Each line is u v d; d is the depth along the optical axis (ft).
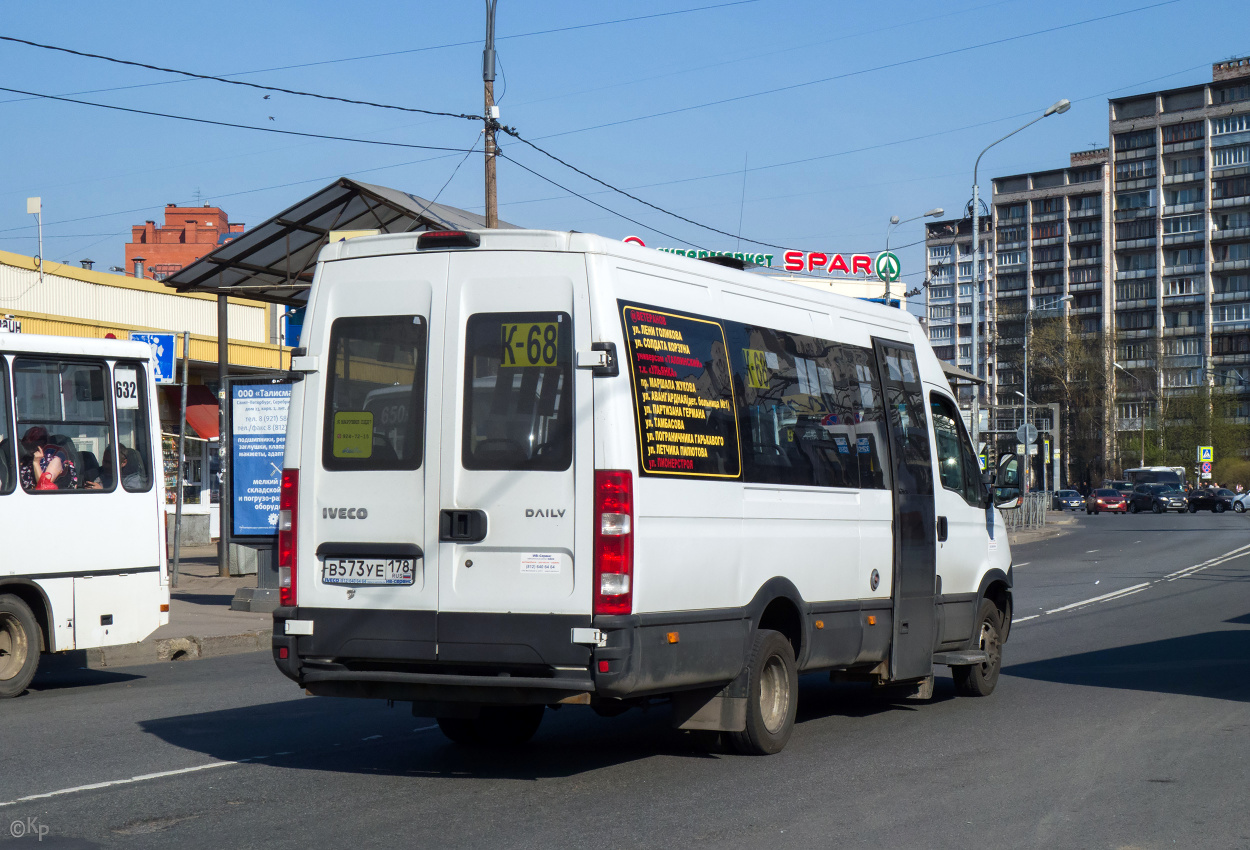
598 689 21.13
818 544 27.17
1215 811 21.21
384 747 26.84
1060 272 439.22
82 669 43.34
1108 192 426.51
